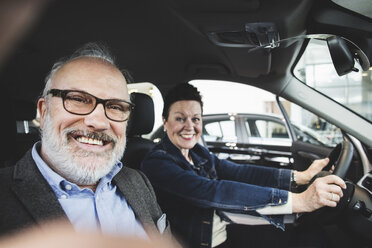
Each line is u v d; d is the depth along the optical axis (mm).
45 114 1049
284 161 3414
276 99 2996
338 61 1340
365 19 1320
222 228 1711
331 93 2146
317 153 2713
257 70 2242
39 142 1105
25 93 2504
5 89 1774
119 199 1177
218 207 1465
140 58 2250
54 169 1038
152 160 1711
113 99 1075
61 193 998
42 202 895
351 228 1473
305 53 1972
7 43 456
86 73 1062
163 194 1651
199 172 1865
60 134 1012
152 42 1992
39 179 933
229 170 2043
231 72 2375
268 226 1875
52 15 1578
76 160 1018
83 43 1946
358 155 2129
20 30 473
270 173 1928
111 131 1089
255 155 3686
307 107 2223
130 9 1577
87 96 1037
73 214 994
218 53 2064
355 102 2105
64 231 486
